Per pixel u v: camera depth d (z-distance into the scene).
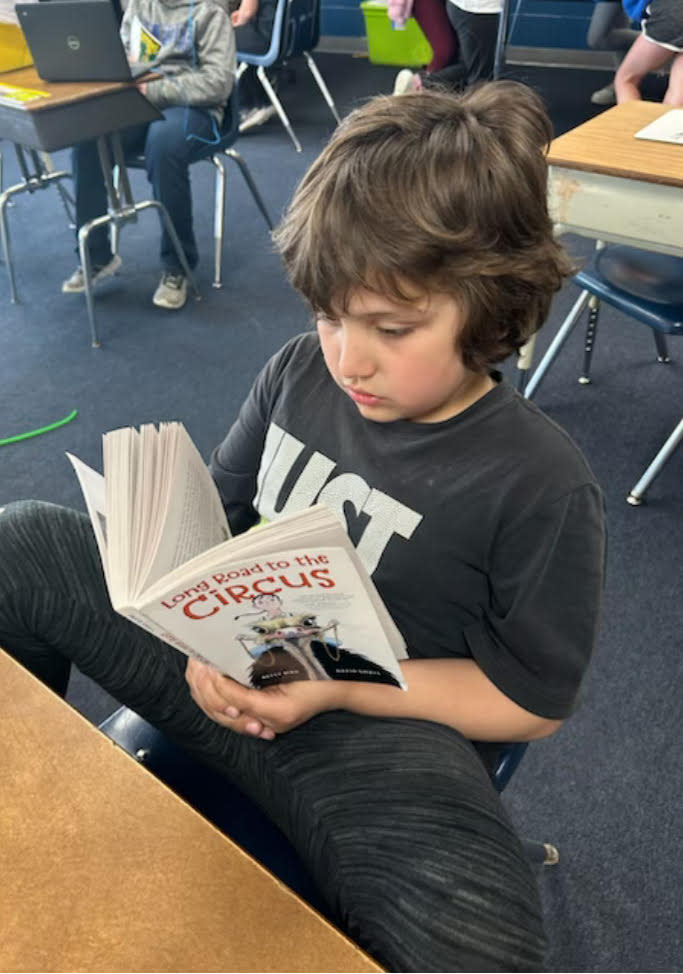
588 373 2.27
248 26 3.76
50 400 2.30
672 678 1.51
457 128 0.61
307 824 0.63
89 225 2.40
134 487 0.61
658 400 2.22
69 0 2.13
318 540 0.50
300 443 0.83
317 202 0.61
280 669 0.63
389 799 0.61
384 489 0.75
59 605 0.73
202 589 0.50
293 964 0.40
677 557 1.75
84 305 2.78
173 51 2.46
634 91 2.43
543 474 0.69
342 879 0.58
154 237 3.25
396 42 4.92
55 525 0.76
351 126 0.64
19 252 3.14
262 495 0.86
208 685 0.68
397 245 0.57
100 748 0.49
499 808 0.61
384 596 0.77
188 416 2.24
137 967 0.40
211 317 2.70
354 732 0.68
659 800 1.31
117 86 2.24
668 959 1.12
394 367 0.63
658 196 1.51
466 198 0.58
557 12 4.76
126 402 2.29
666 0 2.21
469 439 0.72
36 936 0.41
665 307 1.68
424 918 0.53
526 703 0.70
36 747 0.50
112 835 0.45
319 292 0.62
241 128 4.20
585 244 2.85
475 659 0.73
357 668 0.62
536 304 0.66
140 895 0.43
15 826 0.46
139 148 2.70
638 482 1.95
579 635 0.69
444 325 0.61
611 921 1.16
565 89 4.53
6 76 2.36
